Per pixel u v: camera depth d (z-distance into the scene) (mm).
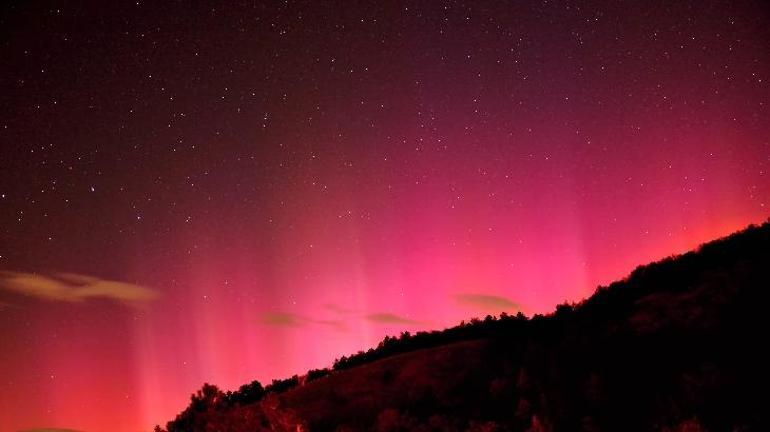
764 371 16984
